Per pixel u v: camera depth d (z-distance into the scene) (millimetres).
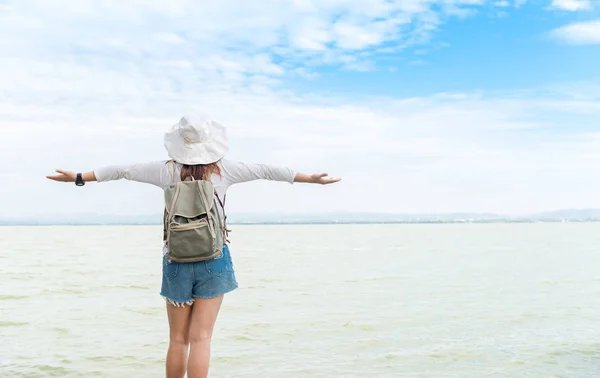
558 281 10703
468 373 4457
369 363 4773
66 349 5238
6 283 10047
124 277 11250
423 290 9359
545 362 4762
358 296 8617
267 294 8820
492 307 7559
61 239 36438
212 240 3262
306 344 5461
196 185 3312
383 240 35344
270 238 39688
